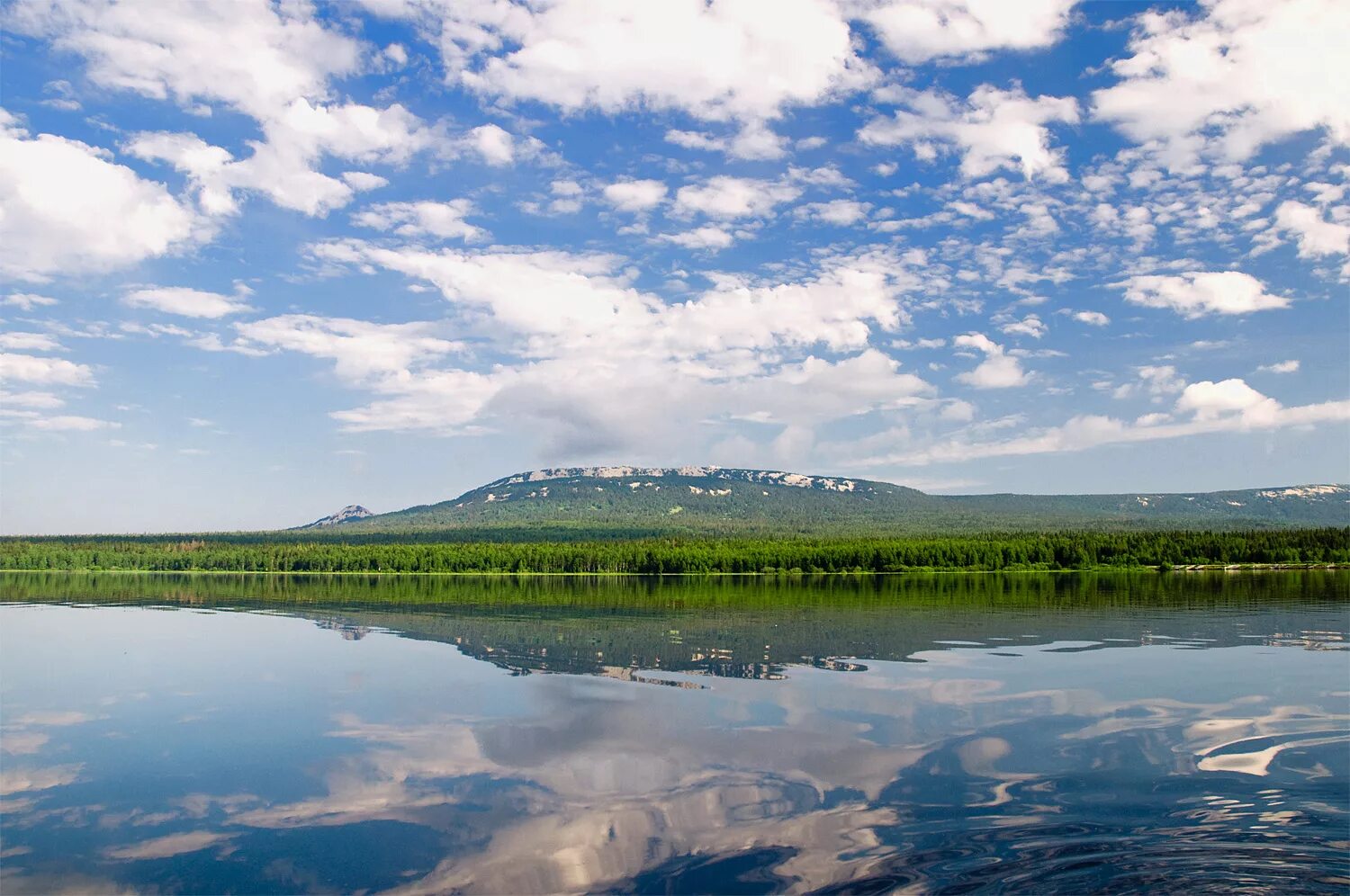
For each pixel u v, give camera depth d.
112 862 22.11
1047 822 23.08
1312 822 22.69
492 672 49.72
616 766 29.53
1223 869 19.73
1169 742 31.33
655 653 57.44
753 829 23.14
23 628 78.81
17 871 21.66
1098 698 39.62
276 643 65.62
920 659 53.00
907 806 24.70
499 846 22.55
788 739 32.72
